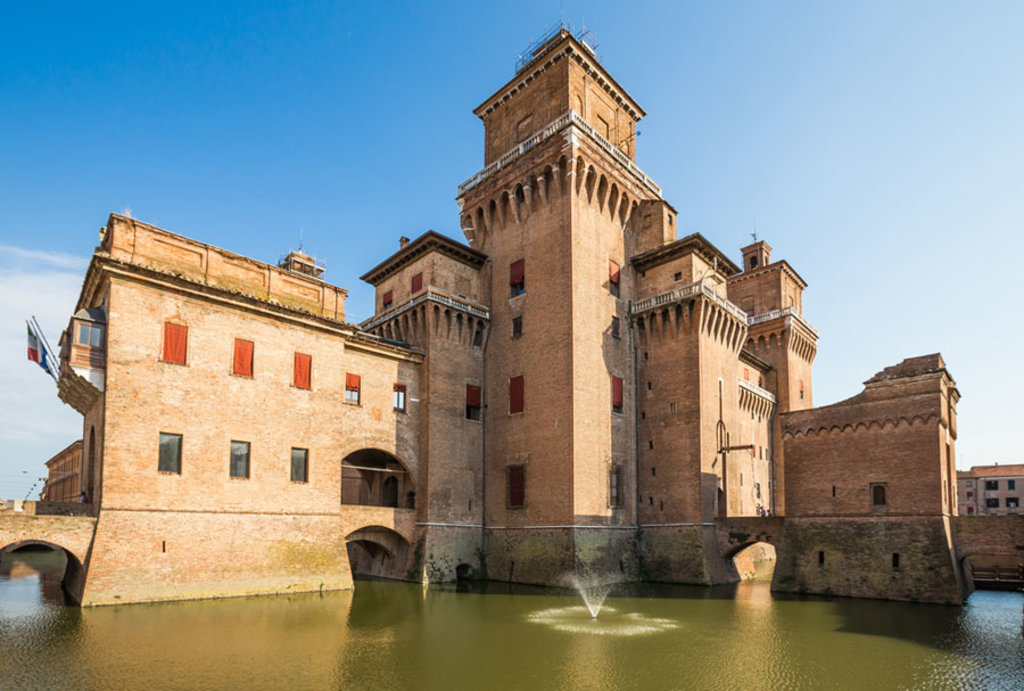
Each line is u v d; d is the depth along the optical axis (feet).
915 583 123.54
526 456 158.10
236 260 126.52
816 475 141.90
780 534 146.82
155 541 106.93
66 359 113.91
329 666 71.87
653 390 172.24
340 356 140.46
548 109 175.22
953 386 144.56
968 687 66.80
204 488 114.21
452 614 106.32
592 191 166.40
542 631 92.94
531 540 152.35
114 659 72.18
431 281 170.30
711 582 151.12
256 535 119.55
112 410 105.50
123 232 111.86
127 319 109.19
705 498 159.12
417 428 159.02
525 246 169.78
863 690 65.62
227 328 122.11
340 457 136.87
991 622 102.42
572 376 151.53
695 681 68.28
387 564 159.22
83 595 98.48
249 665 71.51
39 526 96.73
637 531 165.99
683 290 166.81
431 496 153.69
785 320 241.14
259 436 123.44
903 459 130.11
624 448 165.89
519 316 168.04
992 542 124.98
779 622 101.65
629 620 102.58
